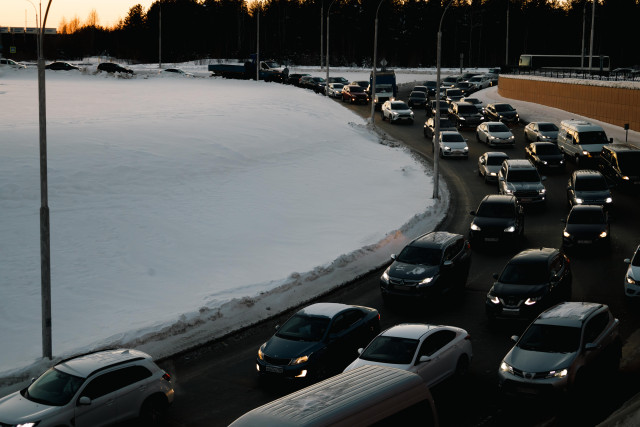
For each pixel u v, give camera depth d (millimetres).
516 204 29266
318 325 16703
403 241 29234
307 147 47781
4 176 32250
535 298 19188
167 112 54031
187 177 37000
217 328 19969
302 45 187125
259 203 34656
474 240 28156
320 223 32188
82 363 13781
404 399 9797
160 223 30188
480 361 16906
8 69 95625
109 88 76500
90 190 32594
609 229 27219
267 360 16016
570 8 176125
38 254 25875
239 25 190375
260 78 92500
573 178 33531
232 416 14445
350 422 8984
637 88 52031
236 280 24328
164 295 22906
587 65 85812
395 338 15117
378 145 52594
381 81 75750
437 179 36500
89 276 24375
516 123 61344
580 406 13961
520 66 86562
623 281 22891
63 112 52406
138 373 13875
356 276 25016
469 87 91000
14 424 12289
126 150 39281
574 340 14703
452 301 22078
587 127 43219
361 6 179125
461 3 176000
